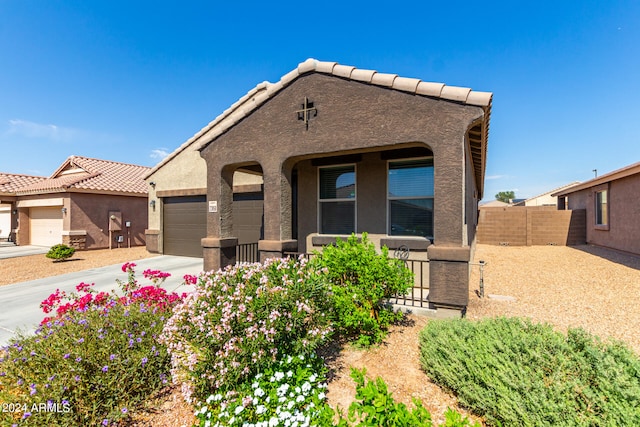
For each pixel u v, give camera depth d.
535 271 9.10
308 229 7.95
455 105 4.73
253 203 10.38
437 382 3.12
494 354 2.89
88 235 14.95
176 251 12.76
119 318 3.54
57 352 2.96
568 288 7.07
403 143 5.14
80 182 14.91
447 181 4.77
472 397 2.62
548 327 3.39
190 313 3.16
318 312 3.49
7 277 9.14
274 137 6.38
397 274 4.39
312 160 7.87
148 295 4.27
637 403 2.20
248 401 2.67
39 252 14.73
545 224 16.12
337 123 5.68
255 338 2.92
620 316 5.16
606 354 2.78
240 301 3.13
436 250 4.75
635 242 11.07
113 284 8.05
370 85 5.39
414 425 1.91
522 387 2.44
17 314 5.76
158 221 13.14
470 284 7.55
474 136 5.83
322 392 2.80
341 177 7.69
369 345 4.02
